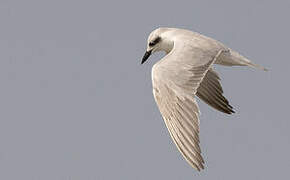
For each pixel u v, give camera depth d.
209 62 14.15
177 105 12.90
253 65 15.60
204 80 16.31
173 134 12.70
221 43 15.41
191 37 15.16
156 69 13.48
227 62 15.60
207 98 16.30
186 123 12.66
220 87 16.28
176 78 13.29
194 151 12.36
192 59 14.02
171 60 13.84
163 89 13.14
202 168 12.16
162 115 12.95
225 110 16.17
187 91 13.09
